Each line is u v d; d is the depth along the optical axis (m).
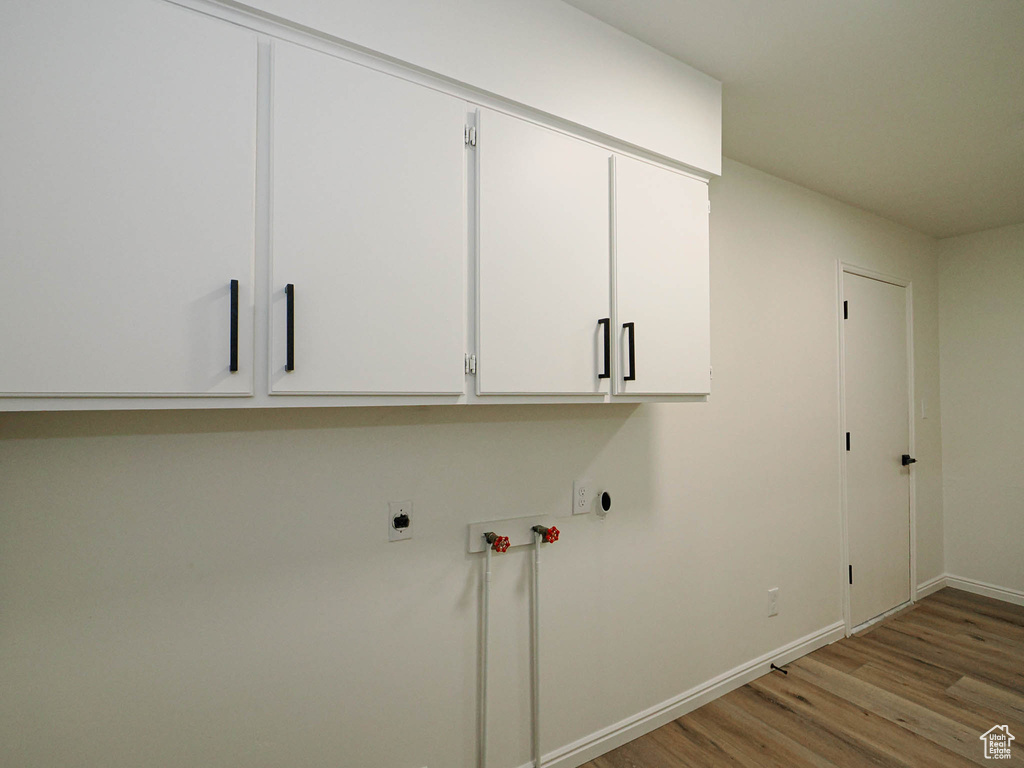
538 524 1.79
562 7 1.44
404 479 1.52
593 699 1.91
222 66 0.99
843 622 2.88
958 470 3.64
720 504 2.34
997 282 3.46
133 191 0.91
